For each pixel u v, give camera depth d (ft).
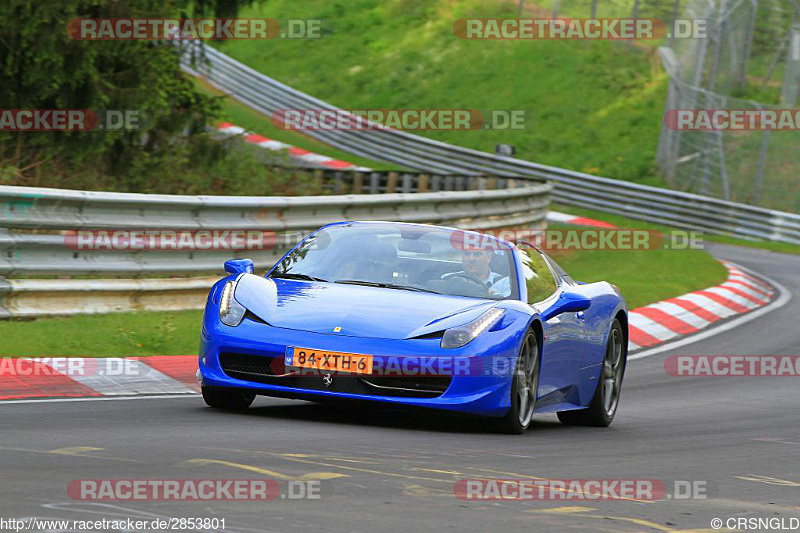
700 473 67.46
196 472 53.67
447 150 416.46
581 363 89.10
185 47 206.80
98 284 117.50
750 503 58.44
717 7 422.00
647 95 499.51
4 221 110.42
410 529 45.01
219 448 61.62
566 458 69.05
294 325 75.05
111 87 181.68
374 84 536.01
